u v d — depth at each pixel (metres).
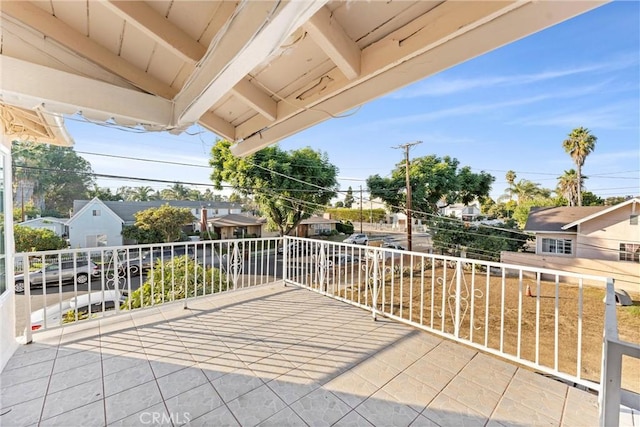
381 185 14.94
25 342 2.39
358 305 3.28
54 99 1.71
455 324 2.42
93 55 1.80
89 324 2.76
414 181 14.00
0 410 1.64
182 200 24.06
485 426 1.57
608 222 10.59
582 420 1.61
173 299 3.54
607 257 10.55
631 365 4.55
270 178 12.81
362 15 1.36
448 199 15.30
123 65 1.95
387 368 2.10
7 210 2.43
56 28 1.63
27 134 2.66
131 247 3.03
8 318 2.27
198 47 1.64
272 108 2.25
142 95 2.06
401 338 2.54
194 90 1.77
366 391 1.84
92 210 16.58
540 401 1.77
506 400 1.77
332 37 1.40
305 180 13.46
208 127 2.74
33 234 12.62
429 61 1.46
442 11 1.28
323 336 2.57
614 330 0.99
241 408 1.68
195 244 3.49
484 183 15.59
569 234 11.61
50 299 8.02
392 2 1.27
